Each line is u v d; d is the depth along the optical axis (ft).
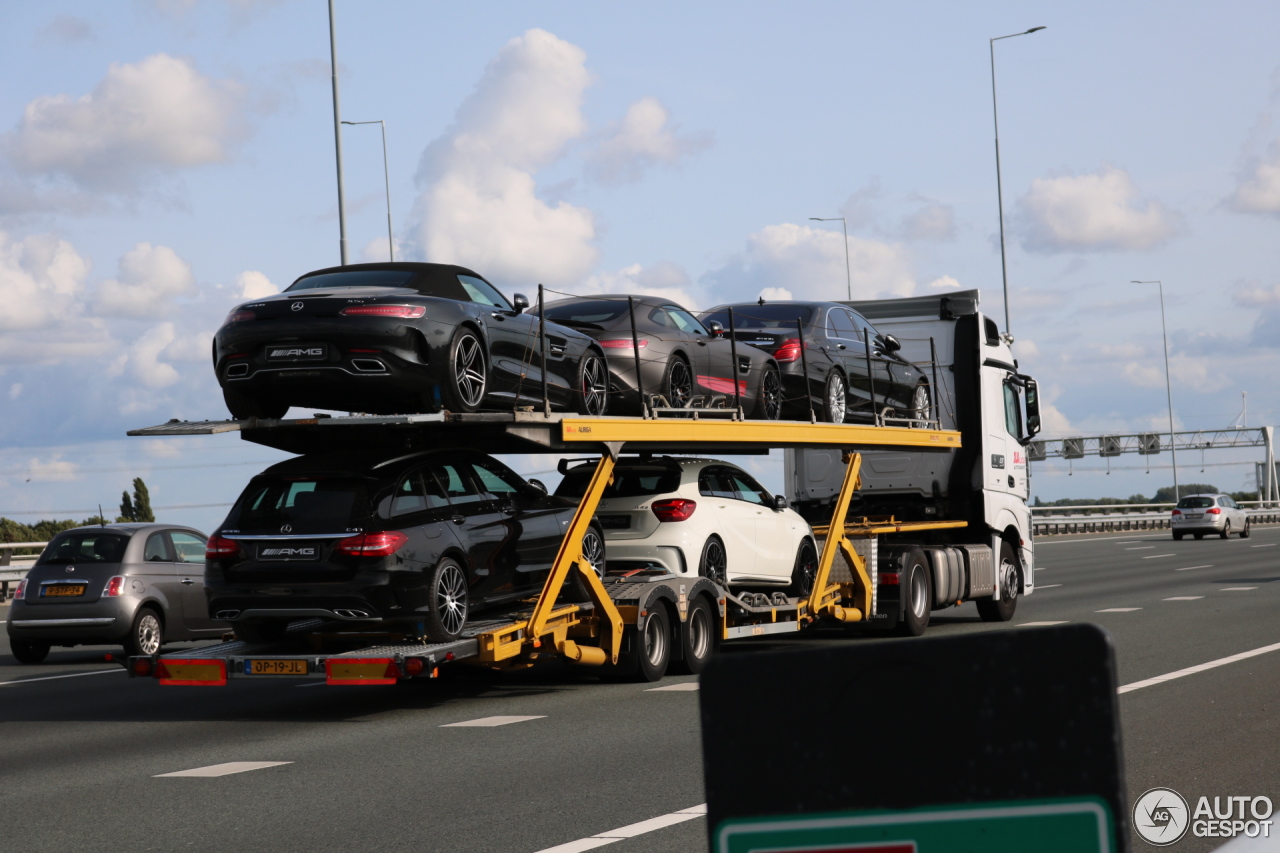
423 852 21.93
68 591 58.90
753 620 53.42
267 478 40.81
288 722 39.63
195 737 36.88
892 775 3.87
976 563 66.08
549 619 43.01
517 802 25.95
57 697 47.32
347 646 42.39
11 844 23.54
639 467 51.47
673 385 51.37
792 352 57.47
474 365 41.93
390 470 40.45
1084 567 118.52
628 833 22.91
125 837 23.84
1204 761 28.43
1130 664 45.32
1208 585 88.07
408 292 40.86
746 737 4.02
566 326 50.03
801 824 3.95
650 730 35.06
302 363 40.04
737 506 53.57
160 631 60.64
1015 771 3.78
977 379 66.28
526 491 46.37
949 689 3.82
